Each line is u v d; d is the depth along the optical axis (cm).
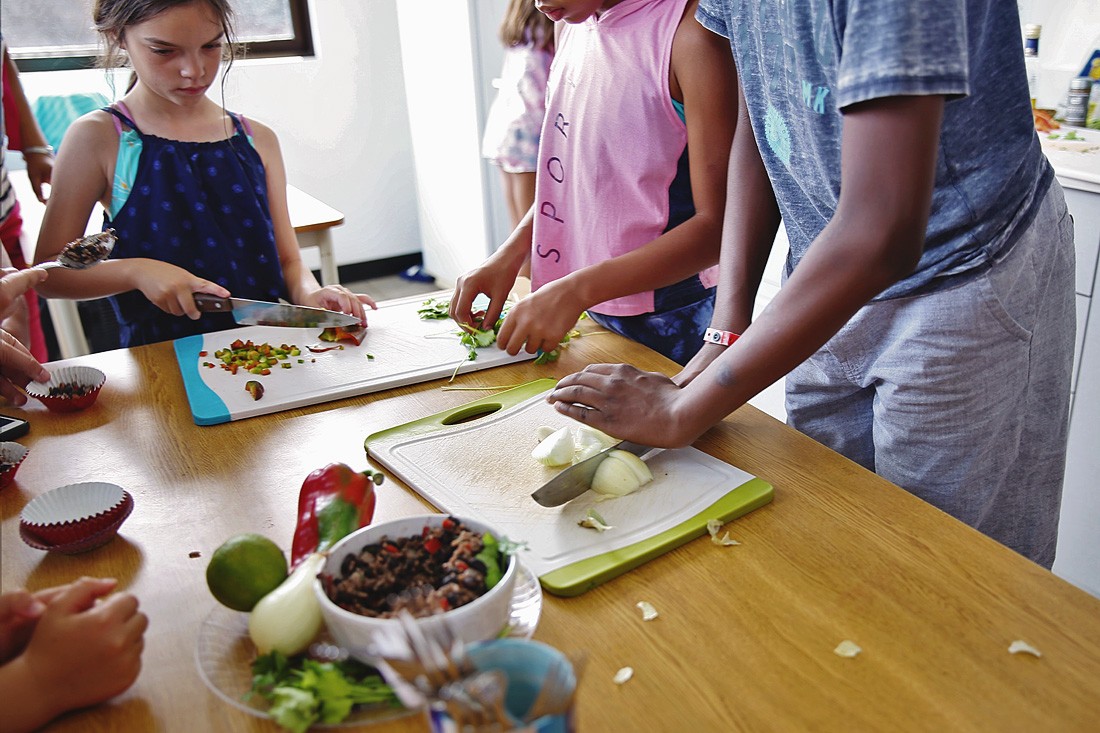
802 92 93
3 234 204
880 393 109
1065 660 65
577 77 136
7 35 321
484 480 91
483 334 127
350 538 68
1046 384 111
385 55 383
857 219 76
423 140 383
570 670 48
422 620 55
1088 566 186
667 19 123
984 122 92
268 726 61
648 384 95
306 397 111
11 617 65
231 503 89
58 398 109
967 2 84
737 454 96
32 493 92
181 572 78
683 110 128
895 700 62
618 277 121
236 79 359
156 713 63
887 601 71
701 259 126
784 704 62
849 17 73
